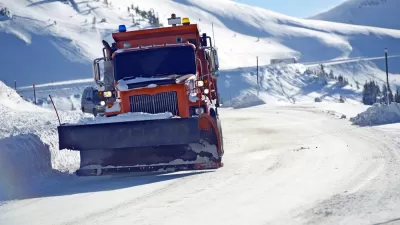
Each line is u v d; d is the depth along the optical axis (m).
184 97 13.23
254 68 114.44
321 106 38.09
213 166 12.17
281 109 37.78
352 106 37.47
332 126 22.19
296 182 10.26
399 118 21.89
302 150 15.03
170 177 11.85
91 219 8.25
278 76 111.44
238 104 50.28
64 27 159.88
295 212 7.97
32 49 147.12
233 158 14.28
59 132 12.15
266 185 10.13
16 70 139.88
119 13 178.62
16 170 11.70
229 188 10.05
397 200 8.29
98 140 12.01
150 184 11.11
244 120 29.06
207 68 16.33
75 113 28.41
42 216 8.70
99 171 12.19
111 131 11.95
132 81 13.66
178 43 15.17
